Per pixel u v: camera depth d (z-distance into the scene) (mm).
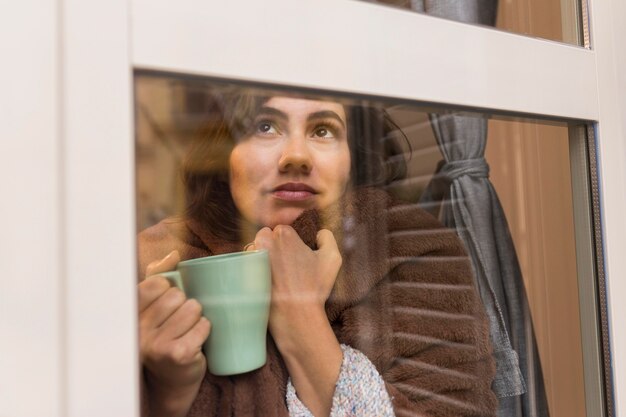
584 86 642
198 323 483
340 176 597
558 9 675
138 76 400
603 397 666
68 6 360
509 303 717
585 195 672
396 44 505
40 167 348
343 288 588
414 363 601
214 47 416
